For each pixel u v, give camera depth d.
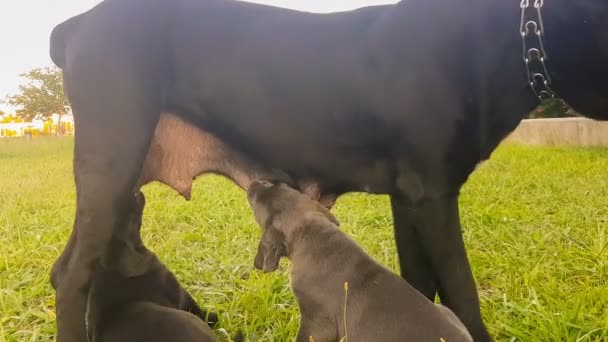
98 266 0.87
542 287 1.10
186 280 1.24
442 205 0.86
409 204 0.88
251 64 0.92
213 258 1.36
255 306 1.09
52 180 2.63
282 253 0.90
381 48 0.88
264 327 1.02
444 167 0.86
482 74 0.83
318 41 0.92
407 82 0.86
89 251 0.86
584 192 1.88
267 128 0.93
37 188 2.36
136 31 0.90
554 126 3.75
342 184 0.95
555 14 0.80
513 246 1.33
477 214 1.62
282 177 0.97
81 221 0.86
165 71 0.92
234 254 1.40
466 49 0.84
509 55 0.83
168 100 0.94
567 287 1.13
